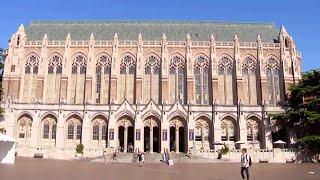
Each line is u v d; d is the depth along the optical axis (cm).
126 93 9331
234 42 9575
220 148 7725
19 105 8369
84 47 9544
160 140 8100
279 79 9475
